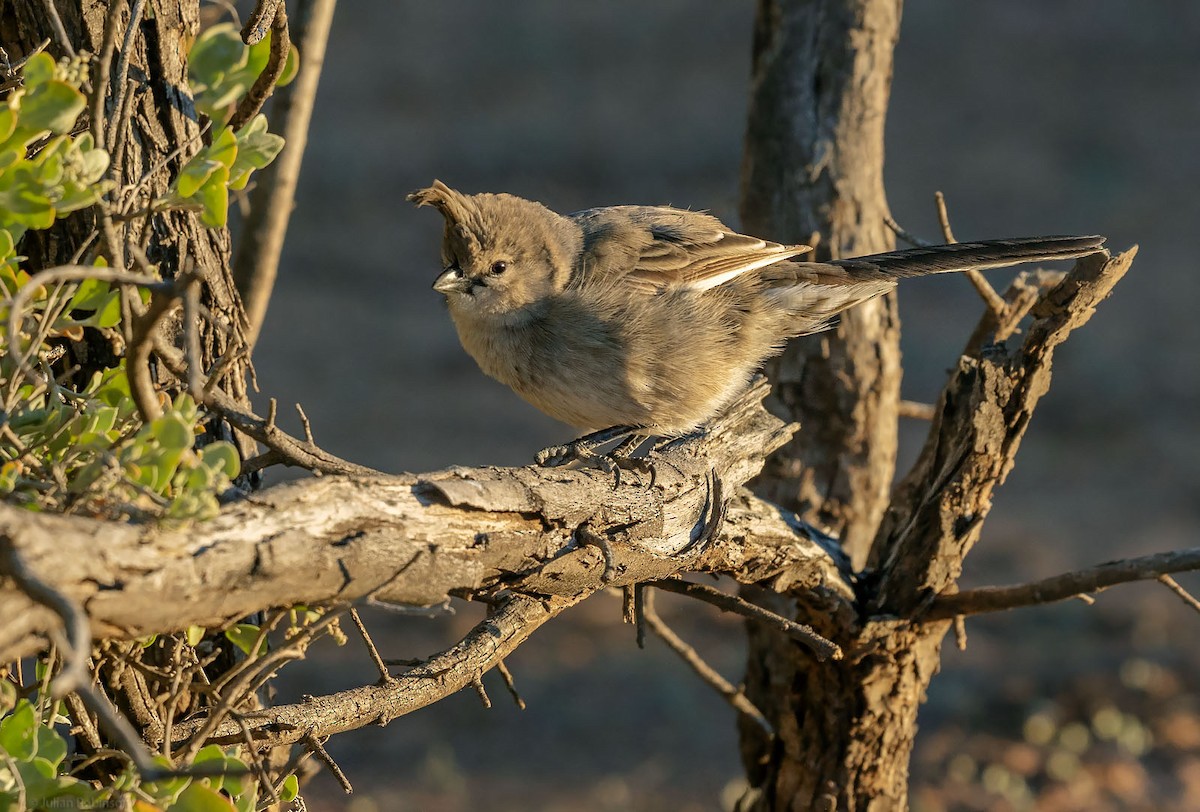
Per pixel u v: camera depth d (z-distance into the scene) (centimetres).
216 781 558
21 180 504
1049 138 4441
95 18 679
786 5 1060
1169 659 2038
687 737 1889
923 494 838
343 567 503
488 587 601
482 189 3909
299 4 908
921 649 867
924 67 5009
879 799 896
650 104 4547
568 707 1955
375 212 3850
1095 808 1664
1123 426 2916
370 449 2675
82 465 549
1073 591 800
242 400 729
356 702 653
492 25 5231
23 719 498
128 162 682
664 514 684
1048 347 770
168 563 451
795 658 887
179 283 448
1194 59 5109
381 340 3231
